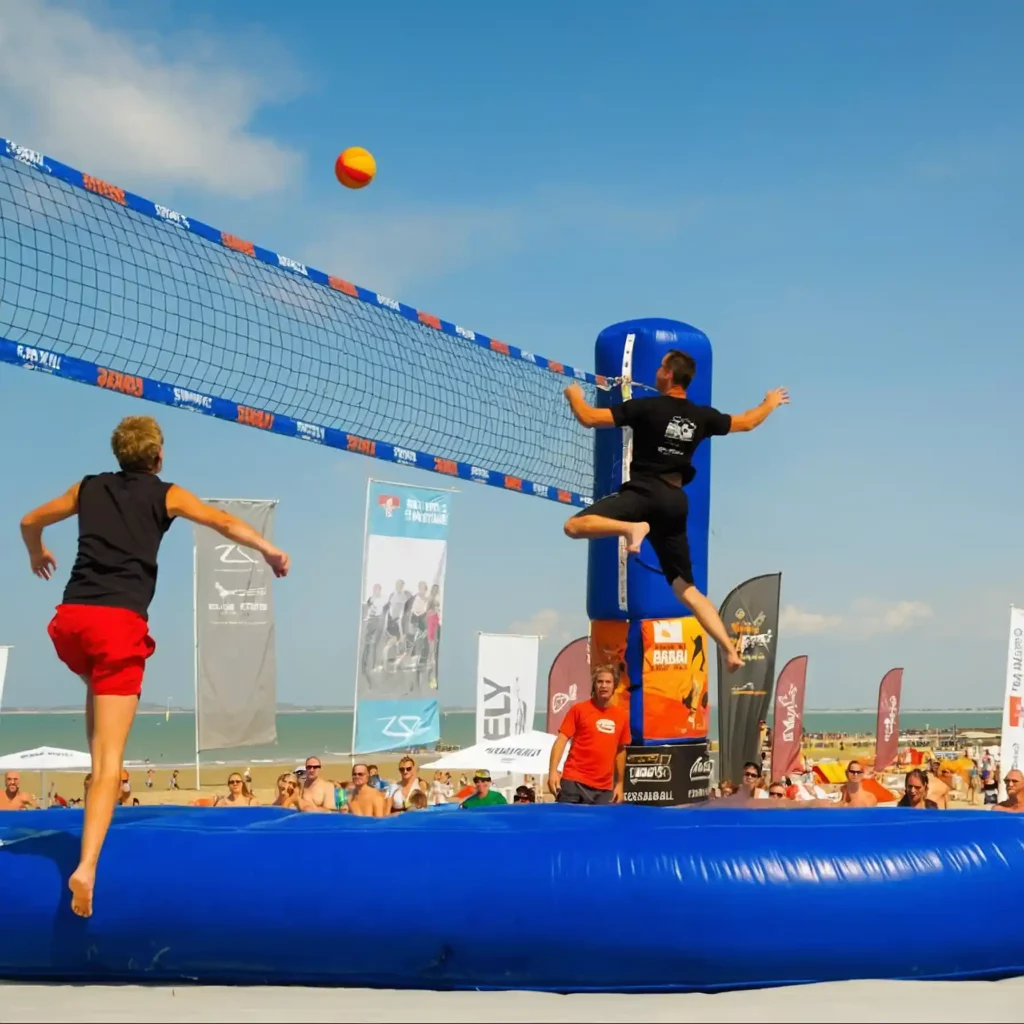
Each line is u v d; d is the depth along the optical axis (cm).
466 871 403
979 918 412
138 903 405
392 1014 349
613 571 749
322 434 626
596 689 673
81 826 452
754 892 402
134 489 421
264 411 591
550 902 398
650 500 507
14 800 1193
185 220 566
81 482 428
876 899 406
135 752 8106
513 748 1375
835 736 8844
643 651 742
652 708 739
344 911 400
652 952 399
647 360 752
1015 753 1432
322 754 6850
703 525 750
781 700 1739
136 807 496
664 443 512
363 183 622
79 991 395
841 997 376
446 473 705
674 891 400
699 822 436
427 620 1447
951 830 430
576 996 394
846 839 420
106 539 412
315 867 406
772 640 1413
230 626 1408
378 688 1413
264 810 485
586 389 802
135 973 415
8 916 410
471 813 466
